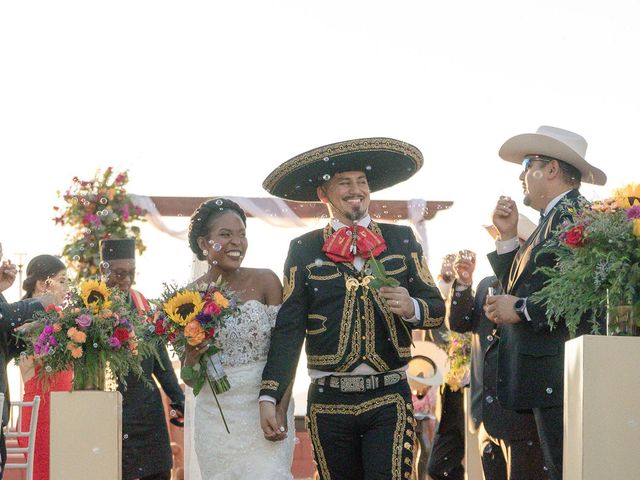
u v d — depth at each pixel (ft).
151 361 26.48
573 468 16.55
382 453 18.71
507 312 19.40
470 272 25.18
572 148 20.67
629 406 16.12
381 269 18.94
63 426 22.81
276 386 19.67
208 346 20.53
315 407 19.43
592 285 17.62
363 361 19.08
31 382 26.91
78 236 37.24
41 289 27.25
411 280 19.67
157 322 20.75
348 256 19.56
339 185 20.10
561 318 19.17
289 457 20.94
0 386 22.74
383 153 20.30
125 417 25.89
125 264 27.27
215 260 21.18
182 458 35.12
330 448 19.31
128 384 26.02
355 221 19.98
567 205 19.53
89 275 36.73
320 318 19.39
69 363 23.25
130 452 25.86
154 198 39.65
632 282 17.11
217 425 20.86
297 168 20.27
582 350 16.25
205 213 21.36
